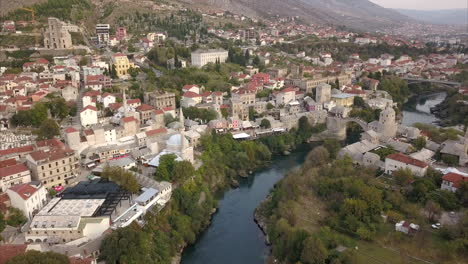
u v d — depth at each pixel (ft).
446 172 556.10
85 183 506.89
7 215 427.74
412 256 403.34
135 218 447.01
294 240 416.67
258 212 563.89
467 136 646.33
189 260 465.47
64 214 419.95
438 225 447.01
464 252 397.39
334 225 460.96
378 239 433.48
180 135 645.92
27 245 368.89
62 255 331.98
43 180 508.53
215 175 648.38
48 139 604.49
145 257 405.80
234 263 458.50
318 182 544.62
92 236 408.26
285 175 634.43
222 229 532.32
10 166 494.18
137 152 621.72
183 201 532.73
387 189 525.75
